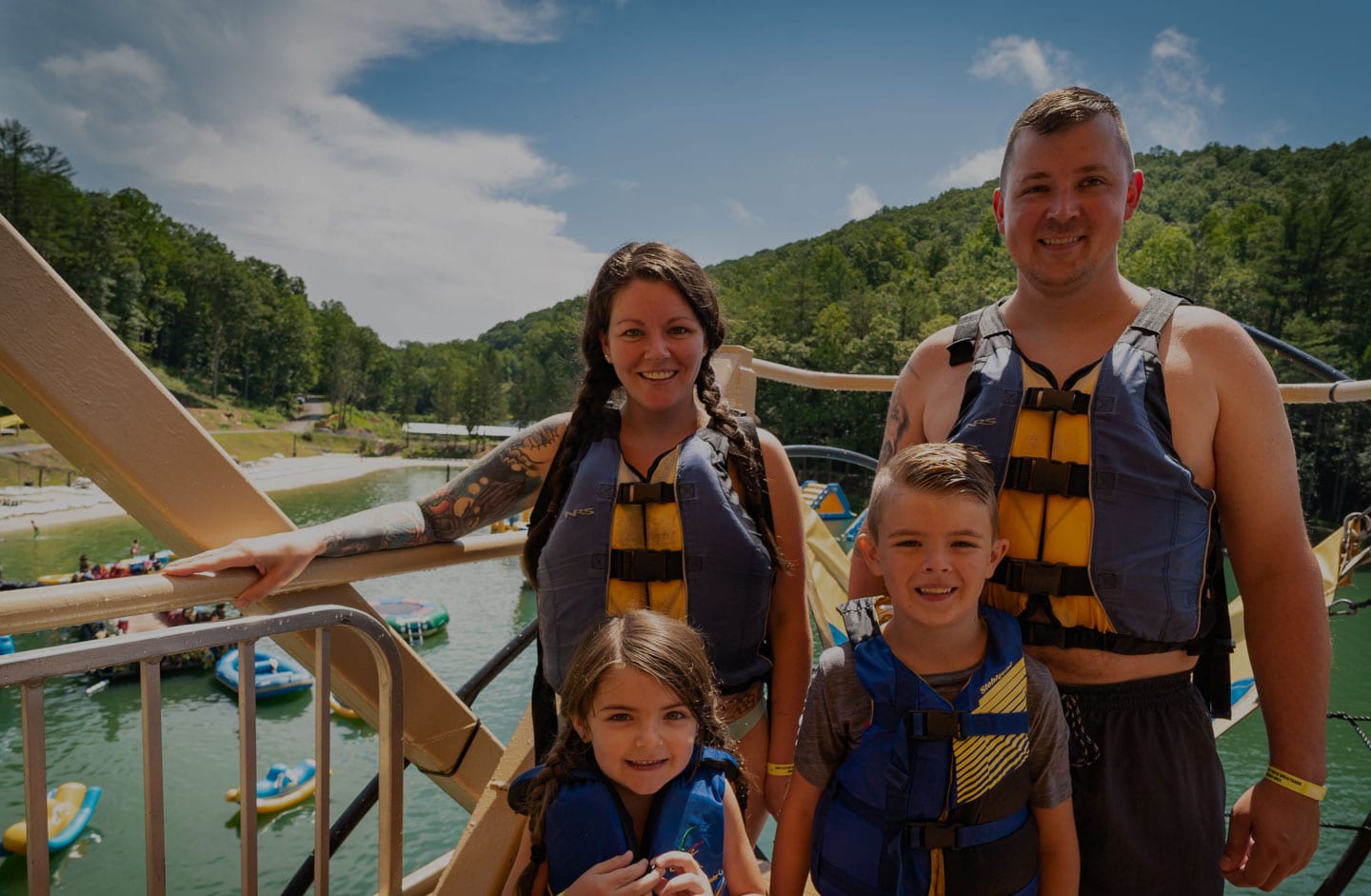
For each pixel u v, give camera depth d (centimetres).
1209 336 181
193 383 12825
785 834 189
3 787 1758
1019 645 178
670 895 164
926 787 173
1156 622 178
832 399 9100
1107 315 191
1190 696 191
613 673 175
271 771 1803
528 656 2750
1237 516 186
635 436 220
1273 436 180
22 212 9269
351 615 191
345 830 311
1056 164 184
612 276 209
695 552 206
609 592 210
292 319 14362
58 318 174
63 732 2072
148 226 13288
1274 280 8500
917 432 226
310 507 7350
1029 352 195
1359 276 8219
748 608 210
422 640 2952
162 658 154
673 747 177
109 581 165
